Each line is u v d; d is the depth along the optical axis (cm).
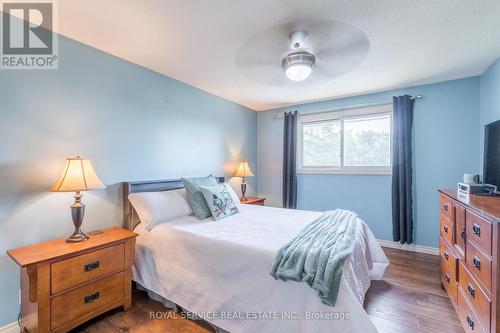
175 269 185
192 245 179
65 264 153
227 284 158
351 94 343
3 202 160
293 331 130
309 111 389
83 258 162
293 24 173
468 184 200
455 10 158
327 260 130
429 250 303
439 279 236
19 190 167
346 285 123
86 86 204
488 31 183
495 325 119
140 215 214
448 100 292
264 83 299
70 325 155
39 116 177
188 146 304
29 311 153
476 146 278
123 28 179
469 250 153
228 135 374
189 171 305
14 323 163
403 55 222
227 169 372
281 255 142
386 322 173
